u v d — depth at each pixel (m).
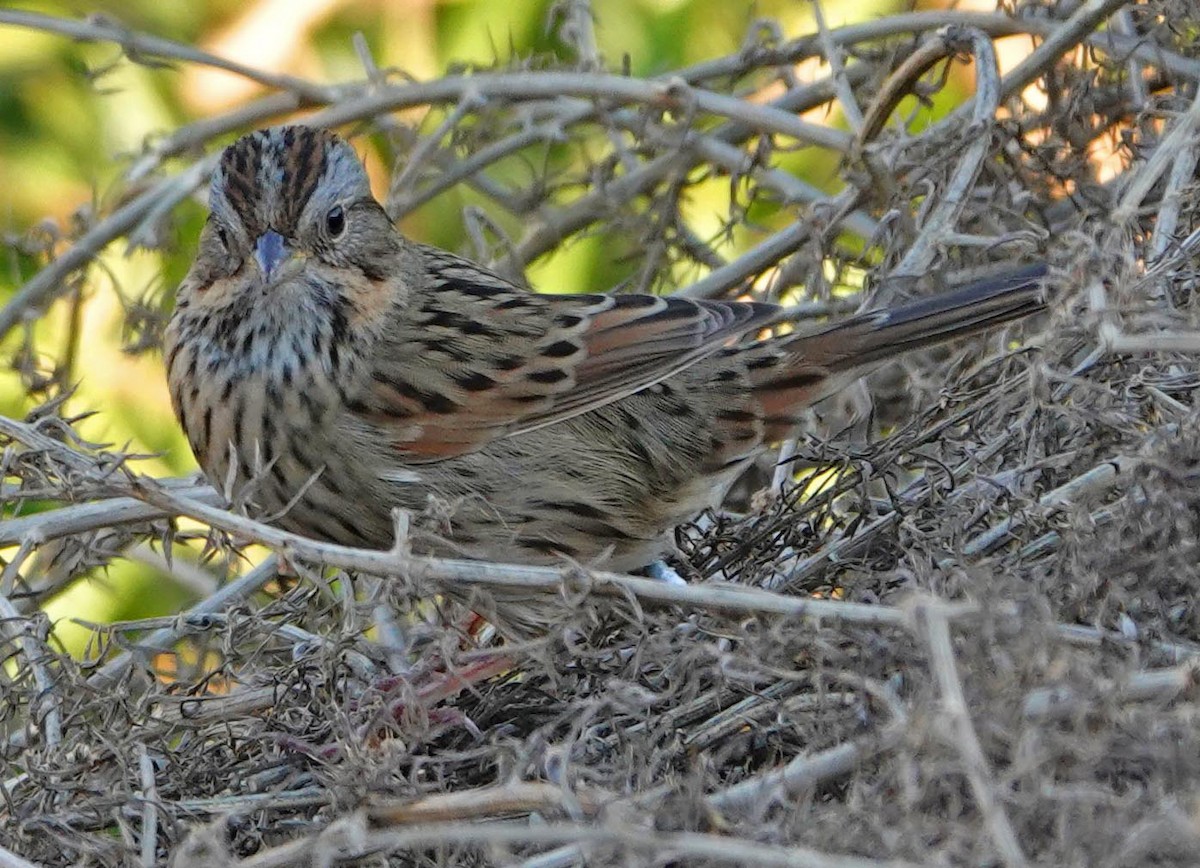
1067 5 10.91
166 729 7.94
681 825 6.35
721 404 9.59
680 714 7.41
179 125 13.83
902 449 8.96
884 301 9.98
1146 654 6.84
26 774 7.82
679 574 9.51
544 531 9.41
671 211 11.94
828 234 10.66
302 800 7.65
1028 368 8.41
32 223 13.77
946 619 6.12
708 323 9.51
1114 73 10.88
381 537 9.48
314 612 7.86
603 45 13.83
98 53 13.91
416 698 7.58
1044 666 6.18
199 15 14.12
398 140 12.88
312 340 9.27
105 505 9.16
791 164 13.56
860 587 7.99
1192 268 8.73
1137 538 7.19
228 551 7.80
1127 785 6.28
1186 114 8.66
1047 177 10.60
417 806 6.75
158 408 13.16
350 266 9.37
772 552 9.05
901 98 10.80
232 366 9.37
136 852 7.34
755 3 12.15
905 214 10.38
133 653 8.25
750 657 7.04
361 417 9.29
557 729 8.08
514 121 12.84
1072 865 5.73
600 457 9.44
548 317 9.52
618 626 8.21
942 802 6.26
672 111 11.69
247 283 9.23
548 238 12.45
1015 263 10.48
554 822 6.71
